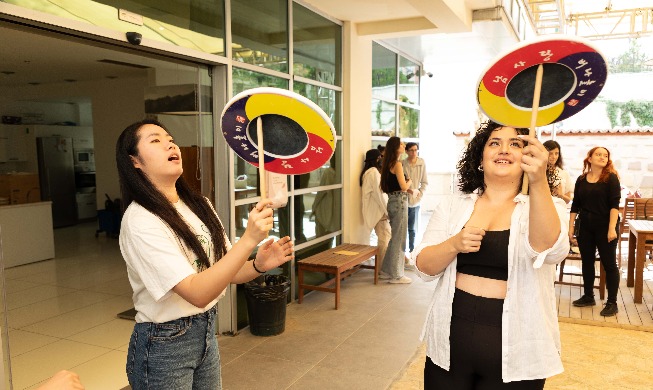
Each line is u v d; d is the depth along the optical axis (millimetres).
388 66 6422
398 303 4504
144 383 1474
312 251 4918
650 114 13195
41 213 6344
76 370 3160
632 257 4871
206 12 3273
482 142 1689
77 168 9430
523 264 1498
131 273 1496
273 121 1388
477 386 1607
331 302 4543
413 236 6262
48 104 9188
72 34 2430
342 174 5383
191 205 1639
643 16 8430
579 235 4238
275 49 4090
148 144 1480
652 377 3012
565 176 4602
